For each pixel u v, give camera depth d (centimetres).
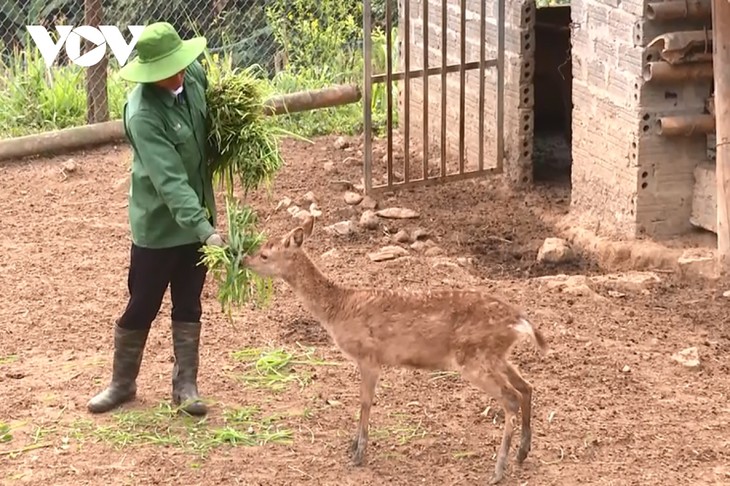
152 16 1591
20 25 1612
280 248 662
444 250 1070
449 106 1315
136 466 663
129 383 732
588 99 1096
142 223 693
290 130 1423
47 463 668
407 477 648
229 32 1619
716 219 1009
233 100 716
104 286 955
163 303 905
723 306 906
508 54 1210
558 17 1352
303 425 710
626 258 1027
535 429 699
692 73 1005
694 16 1002
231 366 794
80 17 1573
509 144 1227
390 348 641
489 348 627
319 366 795
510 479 643
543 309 888
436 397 747
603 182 1085
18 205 1169
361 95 1420
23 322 876
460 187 1246
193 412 718
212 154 726
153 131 670
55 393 756
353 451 668
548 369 782
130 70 666
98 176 1255
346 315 650
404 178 1206
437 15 1312
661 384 764
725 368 788
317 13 1633
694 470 654
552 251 1041
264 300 722
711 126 1012
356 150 1370
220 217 1120
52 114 1398
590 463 661
